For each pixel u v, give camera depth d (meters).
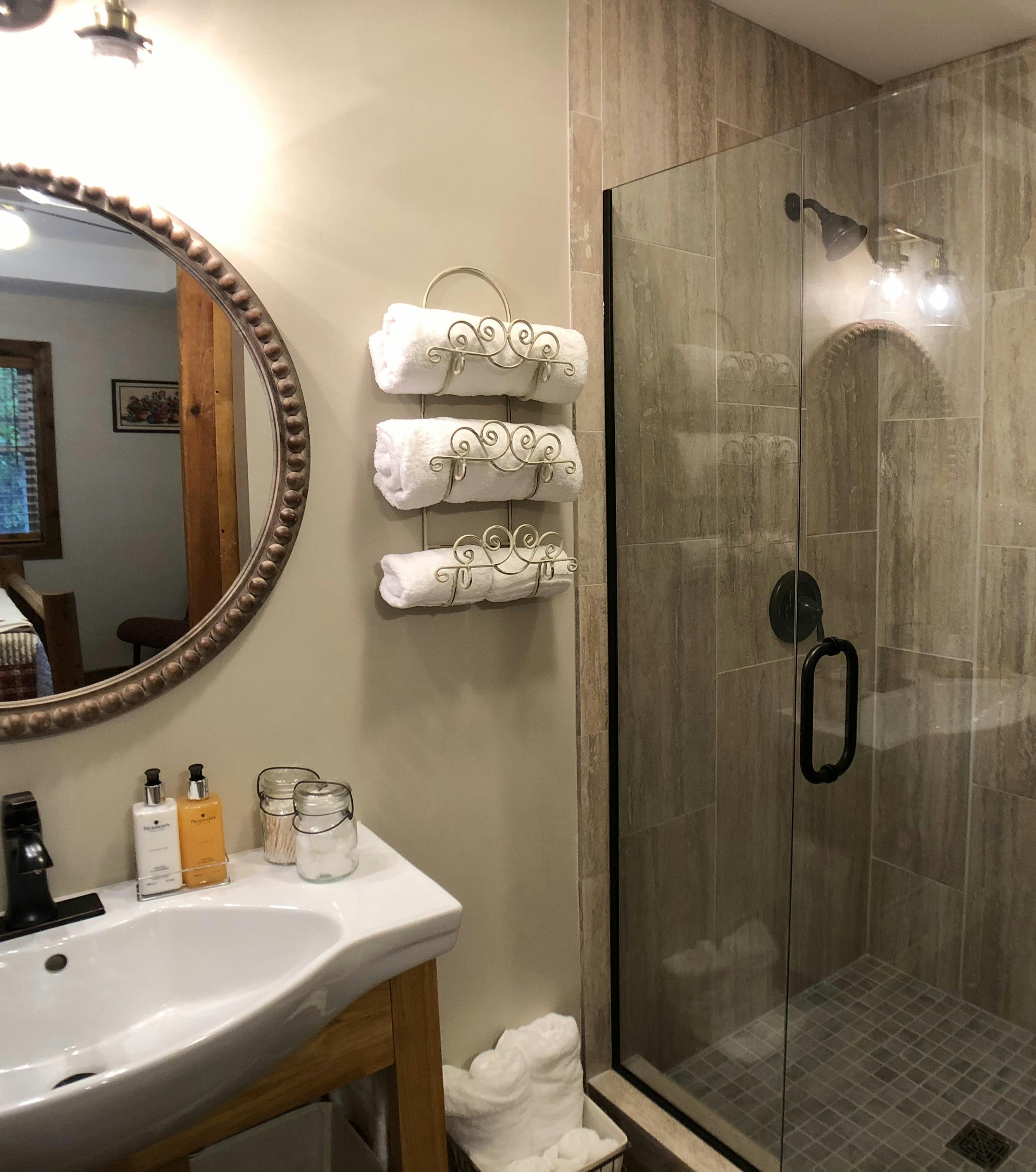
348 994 1.10
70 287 1.19
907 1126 1.53
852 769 1.72
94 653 1.24
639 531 1.82
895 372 1.71
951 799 1.66
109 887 1.28
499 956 1.76
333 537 1.45
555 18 1.65
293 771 1.40
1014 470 1.62
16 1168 0.82
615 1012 1.98
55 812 1.23
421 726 1.59
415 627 1.56
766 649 1.67
